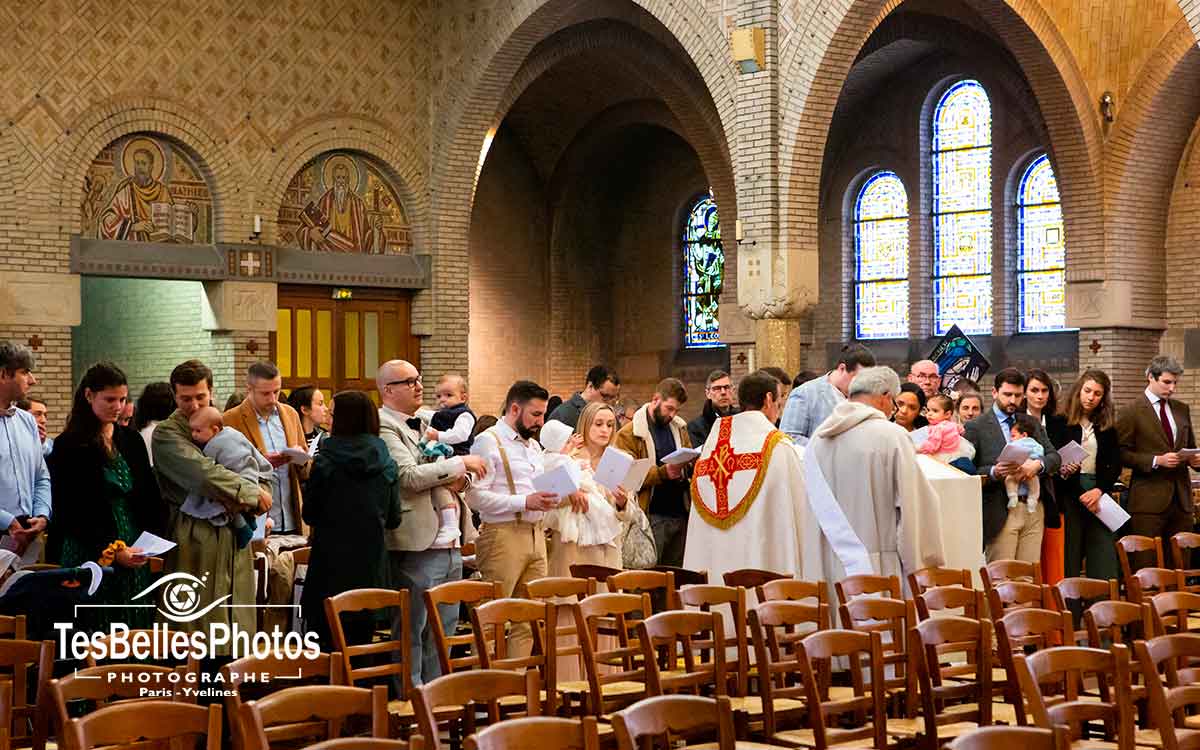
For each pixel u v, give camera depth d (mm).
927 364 12094
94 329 23688
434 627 7465
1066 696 7090
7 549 8180
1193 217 21578
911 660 7145
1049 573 11016
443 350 22734
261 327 21016
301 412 11891
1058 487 11547
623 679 7406
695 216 28125
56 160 19328
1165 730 5766
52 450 8164
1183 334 21703
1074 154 21094
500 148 27312
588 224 28562
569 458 9914
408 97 22531
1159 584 8727
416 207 22594
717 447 9711
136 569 8109
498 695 5574
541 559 9367
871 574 8344
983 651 7070
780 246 18906
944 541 9570
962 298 24406
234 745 5969
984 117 24109
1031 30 20016
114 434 8258
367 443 8570
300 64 21422
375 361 22500
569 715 7543
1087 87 20828
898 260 25125
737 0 19203
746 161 19125
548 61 23328
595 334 28734
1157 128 21109
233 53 20812
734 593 7793
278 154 21219
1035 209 23562
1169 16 20484
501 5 21828
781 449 9492
